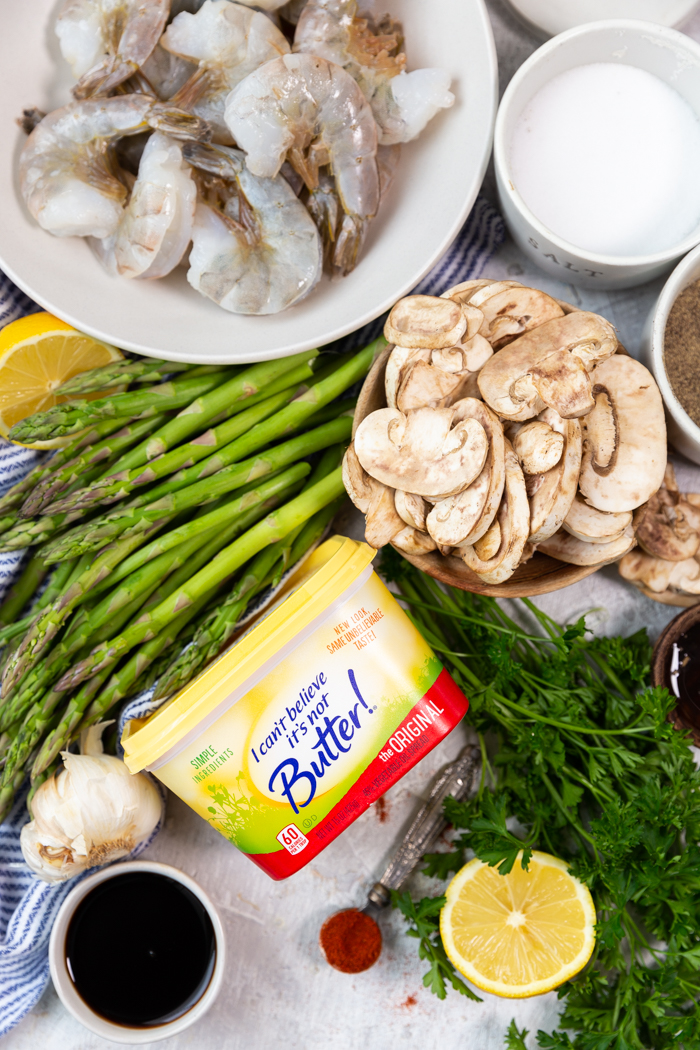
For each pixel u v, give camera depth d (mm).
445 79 594
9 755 621
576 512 583
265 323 611
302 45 596
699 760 670
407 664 576
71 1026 677
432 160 613
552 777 653
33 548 649
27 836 632
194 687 563
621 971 631
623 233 625
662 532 649
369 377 585
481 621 630
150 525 609
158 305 613
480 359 568
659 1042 639
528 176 625
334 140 585
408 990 682
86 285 601
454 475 554
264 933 685
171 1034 619
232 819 580
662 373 605
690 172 622
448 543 561
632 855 622
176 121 584
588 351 553
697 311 621
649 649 665
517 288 572
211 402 617
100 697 630
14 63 597
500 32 664
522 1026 679
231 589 652
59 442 634
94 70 595
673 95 619
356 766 576
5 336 621
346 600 566
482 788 643
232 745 567
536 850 652
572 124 622
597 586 684
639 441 580
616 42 604
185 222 593
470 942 641
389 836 683
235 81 597
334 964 668
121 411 609
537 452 555
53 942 620
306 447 633
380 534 572
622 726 639
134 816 635
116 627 628
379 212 623
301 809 577
